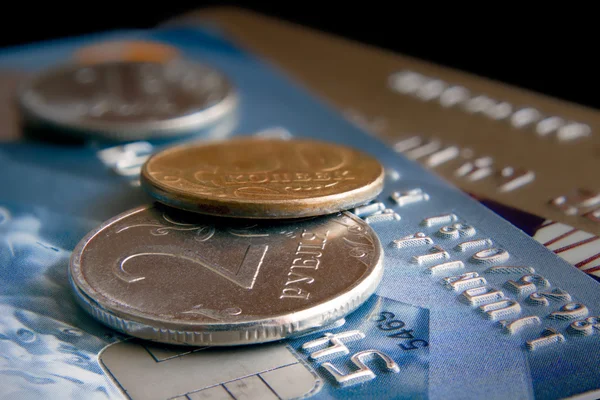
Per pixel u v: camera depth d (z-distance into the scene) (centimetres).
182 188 12
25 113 15
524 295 11
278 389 10
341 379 10
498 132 15
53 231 13
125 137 15
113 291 11
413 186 13
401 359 11
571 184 13
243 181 12
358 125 15
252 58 19
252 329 11
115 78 17
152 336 11
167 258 11
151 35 21
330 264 11
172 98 16
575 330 11
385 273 12
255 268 11
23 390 10
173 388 10
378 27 24
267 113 16
